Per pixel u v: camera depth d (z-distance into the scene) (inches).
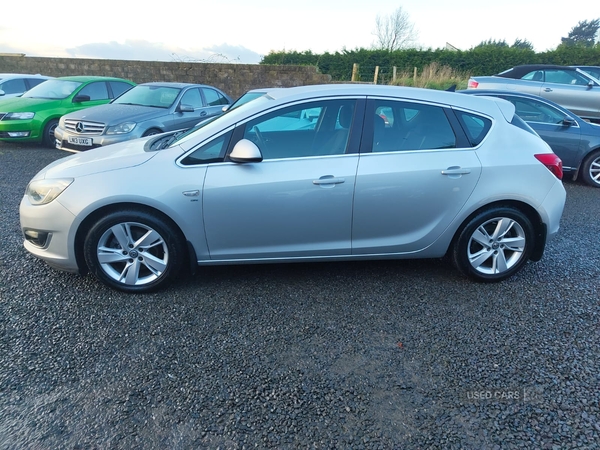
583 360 101.9
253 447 77.2
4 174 264.4
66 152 341.7
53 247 122.5
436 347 106.2
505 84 406.9
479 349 105.6
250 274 141.6
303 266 148.5
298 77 652.1
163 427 80.8
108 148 146.6
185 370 96.0
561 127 275.0
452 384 93.8
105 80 398.0
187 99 337.1
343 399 89.0
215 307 121.4
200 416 83.5
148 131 295.7
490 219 132.3
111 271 125.8
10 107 346.3
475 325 115.6
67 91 373.1
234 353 102.2
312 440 78.9
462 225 132.6
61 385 90.4
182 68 671.1
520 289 135.5
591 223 203.3
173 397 88.1
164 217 122.3
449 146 129.0
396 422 83.4
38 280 132.6
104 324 111.8
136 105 319.6
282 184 120.8
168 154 124.0
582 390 92.3
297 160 123.2
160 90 337.1
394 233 130.4
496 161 129.0
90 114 293.6
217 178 120.0
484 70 937.5
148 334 108.3
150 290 127.2
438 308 123.6
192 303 123.1
